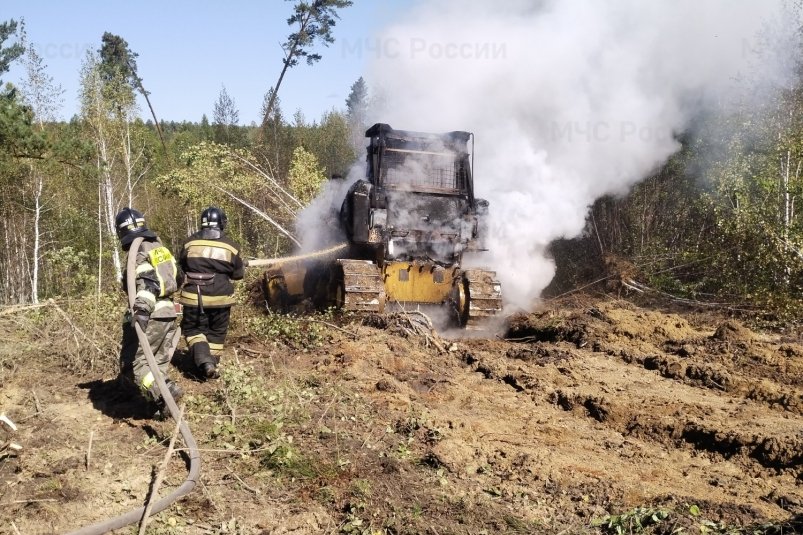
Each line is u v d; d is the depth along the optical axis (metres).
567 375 7.84
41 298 23.59
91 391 6.32
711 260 14.52
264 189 18.20
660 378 7.94
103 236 25.19
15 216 25.45
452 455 5.23
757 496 4.83
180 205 26.66
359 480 4.62
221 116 41.88
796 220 13.27
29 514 4.05
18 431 5.34
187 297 6.39
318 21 34.38
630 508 4.50
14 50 22.33
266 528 4.08
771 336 10.51
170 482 4.52
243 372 6.38
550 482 4.93
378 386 6.86
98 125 23.94
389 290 10.73
